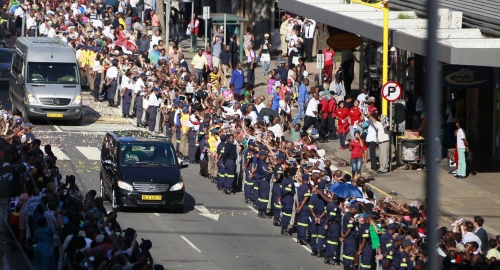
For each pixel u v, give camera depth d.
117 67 89.56
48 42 83.25
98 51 94.88
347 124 69.69
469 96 70.38
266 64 99.69
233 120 62.38
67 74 79.12
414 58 72.31
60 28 115.75
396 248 39.06
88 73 99.06
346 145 71.31
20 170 44.69
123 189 51.69
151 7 124.56
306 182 47.31
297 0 80.25
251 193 56.38
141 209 53.97
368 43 83.31
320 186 45.44
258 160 53.66
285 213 49.12
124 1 128.50
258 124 60.97
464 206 54.06
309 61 104.44
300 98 74.62
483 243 39.97
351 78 86.12
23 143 54.84
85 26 111.69
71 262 36.25
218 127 62.53
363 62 85.38
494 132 67.25
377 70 81.44
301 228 47.31
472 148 70.31
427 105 15.47
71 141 72.81
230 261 43.97
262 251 46.16
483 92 68.06
